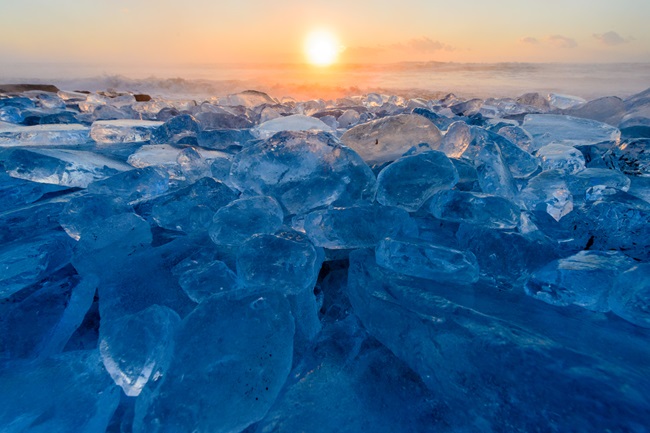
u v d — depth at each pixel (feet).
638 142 3.40
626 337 1.51
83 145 4.63
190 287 1.87
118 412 1.59
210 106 7.93
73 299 1.99
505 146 3.20
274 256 1.83
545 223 2.52
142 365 1.51
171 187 3.34
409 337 1.59
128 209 2.67
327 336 1.82
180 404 1.34
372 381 1.55
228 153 4.28
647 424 1.07
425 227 2.39
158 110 8.02
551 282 1.74
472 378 1.33
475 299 1.76
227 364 1.44
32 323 1.81
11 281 1.92
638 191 2.95
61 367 1.70
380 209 2.15
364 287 1.90
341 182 2.43
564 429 1.11
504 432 1.20
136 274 2.04
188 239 2.35
